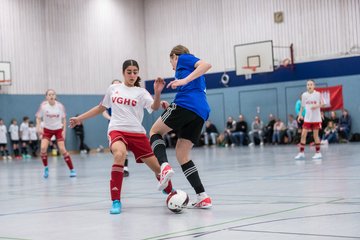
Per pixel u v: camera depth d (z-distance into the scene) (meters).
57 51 30.09
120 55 33.00
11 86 28.22
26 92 28.78
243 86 30.42
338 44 27.31
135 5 33.91
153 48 34.06
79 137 30.84
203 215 5.39
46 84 29.58
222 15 31.11
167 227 4.77
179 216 5.41
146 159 6.37
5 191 9.22
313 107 14.36
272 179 9.06
